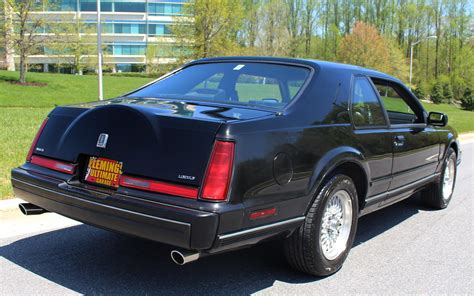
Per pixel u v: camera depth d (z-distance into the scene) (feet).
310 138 12.07
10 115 51.29
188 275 13.11
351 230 13.83
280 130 11.41
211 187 10.00
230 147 10.25
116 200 10.58
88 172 11.62
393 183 15.99
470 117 112.88
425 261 15.15
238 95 13.75
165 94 14.33
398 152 15.84
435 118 18.90
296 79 13.53
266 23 156.04
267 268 13.76
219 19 122.83
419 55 277.23
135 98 13.91
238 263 14.06
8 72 128.67
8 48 105.19
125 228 10.59
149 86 15.33
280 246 13.32
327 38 256.52
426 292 12.85
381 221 19.61
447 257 15.58
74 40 148.87
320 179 12.09
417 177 18.10
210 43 124.77
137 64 268.62
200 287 12.40
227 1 124.16
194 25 123.85
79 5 256.73
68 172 11.84
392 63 201.98
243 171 10.34
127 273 13.09
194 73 15.11
